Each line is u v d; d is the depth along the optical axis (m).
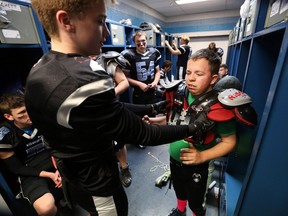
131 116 0.42
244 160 1.19
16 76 1.27
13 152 1.04
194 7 5.35
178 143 0.80
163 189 1.43
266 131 0.54
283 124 0.51
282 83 0.47
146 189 1.44
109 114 0.38
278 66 0.47
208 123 0.61
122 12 3.84
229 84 1.02
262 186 0.62
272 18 0.76
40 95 0.37
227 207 0.94
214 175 1.50
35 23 1.04
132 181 1.54
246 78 1.01
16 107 0.98
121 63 1.46
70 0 0.33
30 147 1.12
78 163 0.49
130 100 2.54
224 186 1.18
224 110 0.61
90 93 0.35
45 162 1.16
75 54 0.41
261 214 0.67
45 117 0.39
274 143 0.54
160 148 2.07
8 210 1.01
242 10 1.48
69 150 0.45
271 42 0.92
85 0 0.34
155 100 2.14
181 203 1.01
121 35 2.45
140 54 2.05
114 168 0.59
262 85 1.01
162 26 6.47
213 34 6.26
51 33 0.42
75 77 0.36
